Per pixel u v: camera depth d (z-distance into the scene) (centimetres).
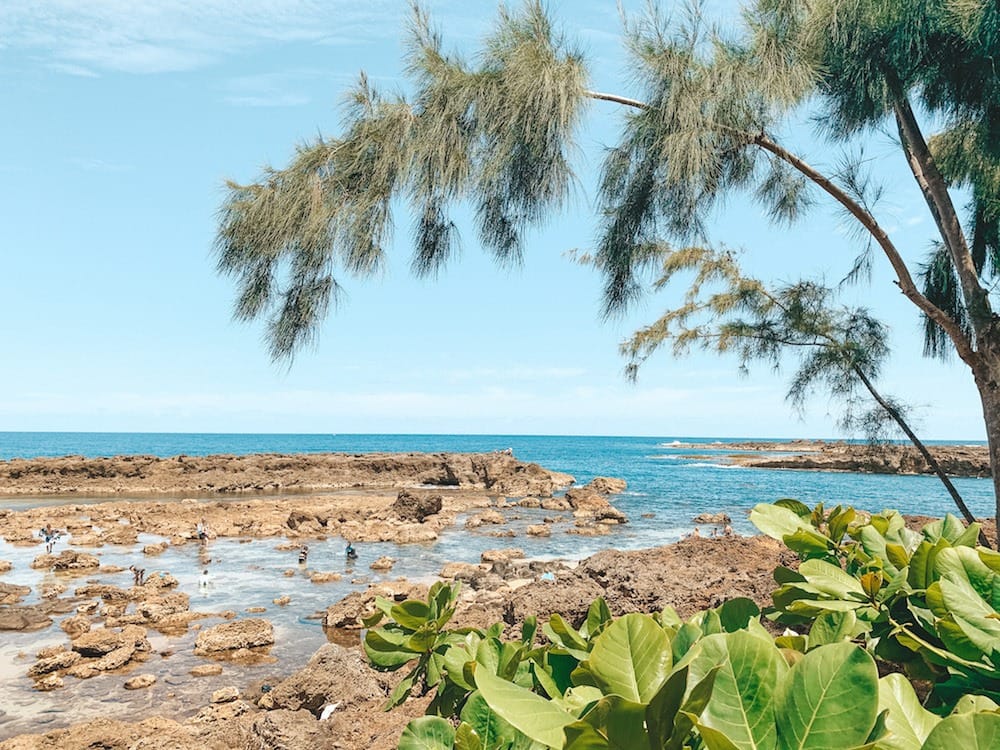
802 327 767
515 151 518
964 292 581
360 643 1397
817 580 186
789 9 541
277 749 585
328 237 496
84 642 1296
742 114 530
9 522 3161
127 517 3391
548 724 88
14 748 740
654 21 528
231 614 1612
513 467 5681
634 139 564
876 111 607
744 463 9050
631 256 611
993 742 80
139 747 698
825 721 91
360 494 4831
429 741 139
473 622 725
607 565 744
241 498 4478
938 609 150
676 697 85
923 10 499
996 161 615
